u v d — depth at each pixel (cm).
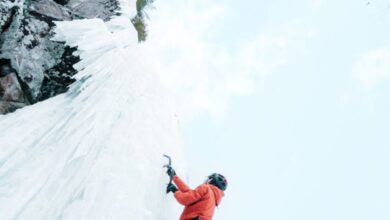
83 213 332
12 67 468
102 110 468
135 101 524
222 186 375
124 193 368
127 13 727
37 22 507
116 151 414
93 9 662
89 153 402
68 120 443
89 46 518
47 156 389
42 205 335
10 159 370
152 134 478
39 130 422
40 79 488
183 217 352
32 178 357
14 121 419
